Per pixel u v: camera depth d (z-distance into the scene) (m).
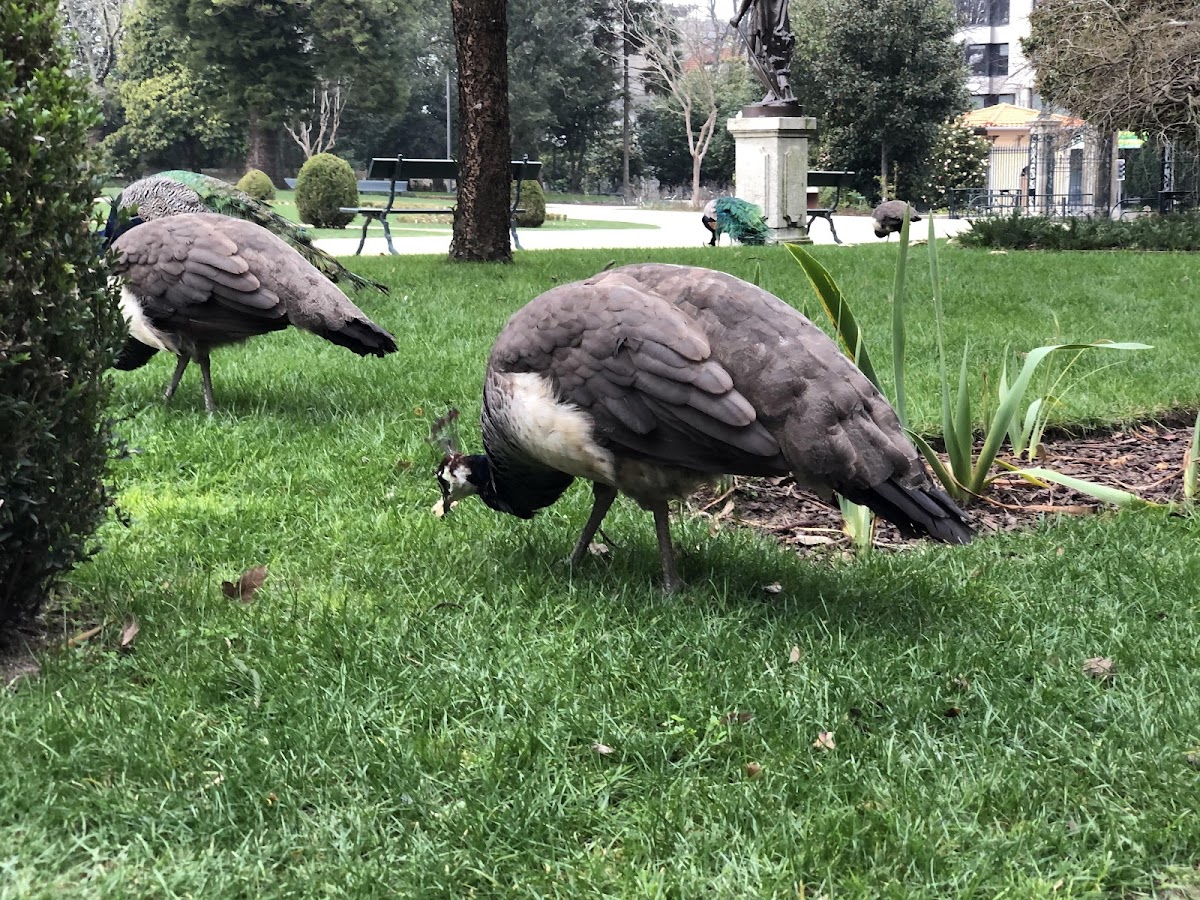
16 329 2.80
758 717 2.75
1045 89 18.11
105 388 3.14
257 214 7.79
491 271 11.02
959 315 8.63
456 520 4.08
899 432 3.09
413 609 3.33
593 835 2.36
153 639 3.11
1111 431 5.66
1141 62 15.98
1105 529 4.11
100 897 2.10
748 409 3.01
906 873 2.21
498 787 2.47
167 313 5.12
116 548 3.73
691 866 2.20
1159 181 23.73
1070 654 3.11
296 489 4.43
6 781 2.41
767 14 17.98
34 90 2.89
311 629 3.18
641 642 3.12
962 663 3.02
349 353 6.78
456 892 2.19
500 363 3.37
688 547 3.91
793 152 18.14
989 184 37.38
